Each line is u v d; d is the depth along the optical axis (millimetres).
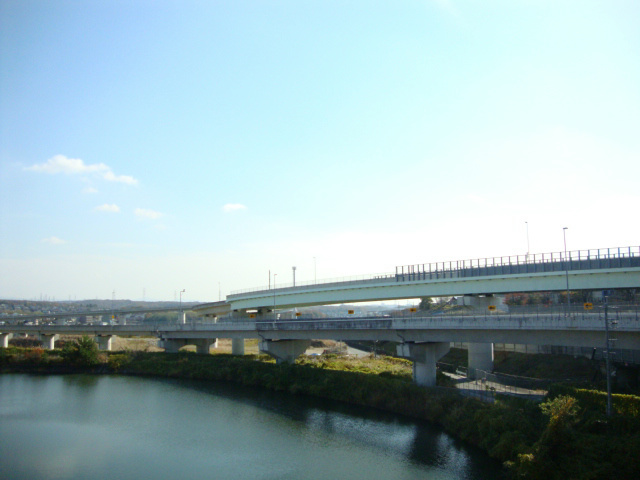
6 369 105250
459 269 90500
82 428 61656
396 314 91250
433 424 59250
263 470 47625
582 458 38688
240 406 72062
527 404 49531
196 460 50500
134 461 50531
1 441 56875
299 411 68250
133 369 103500
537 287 82312
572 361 74938
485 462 46531
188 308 185250
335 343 165750
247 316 137625
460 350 106875
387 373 81438
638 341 49281
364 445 53344
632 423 41031
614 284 74938
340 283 104625
